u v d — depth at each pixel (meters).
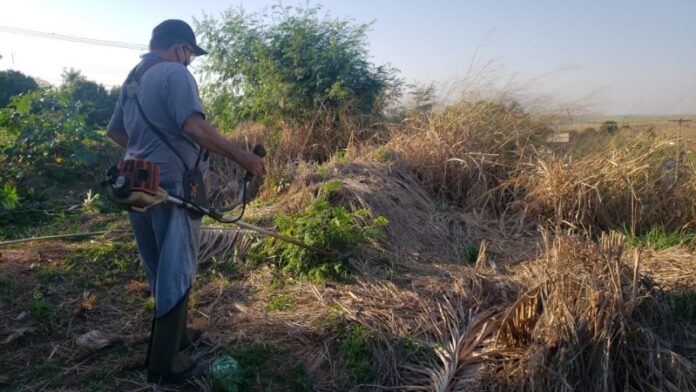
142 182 2.88
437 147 6.86
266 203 6.21
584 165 6.27
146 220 3.23
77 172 8.17
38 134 8.08
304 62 10.20
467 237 5.57
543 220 6.02
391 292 4.10
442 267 4.71
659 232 5.80
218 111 10.81
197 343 3.58
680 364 3.12
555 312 3.18
